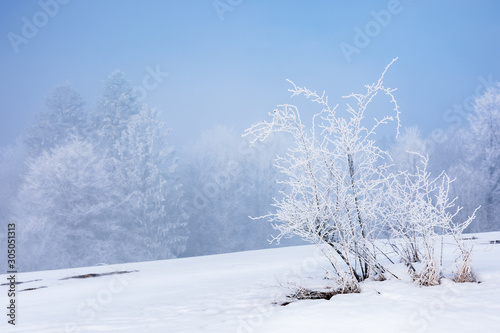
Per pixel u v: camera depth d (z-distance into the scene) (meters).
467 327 2.69
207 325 3.68
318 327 3.08
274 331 3.16
